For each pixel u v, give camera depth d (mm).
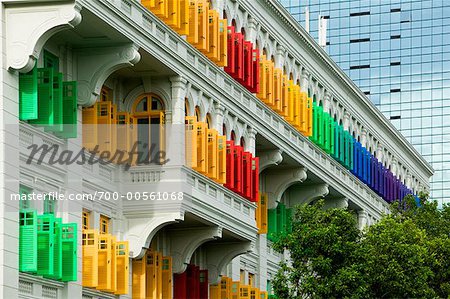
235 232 59125
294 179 73562
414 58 161000
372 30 162625
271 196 73688
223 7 63125
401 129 160250
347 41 163125
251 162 62344
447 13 160875
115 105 50906
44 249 43938
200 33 56281
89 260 47781
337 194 82875
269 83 68062
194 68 55125
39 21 43312
